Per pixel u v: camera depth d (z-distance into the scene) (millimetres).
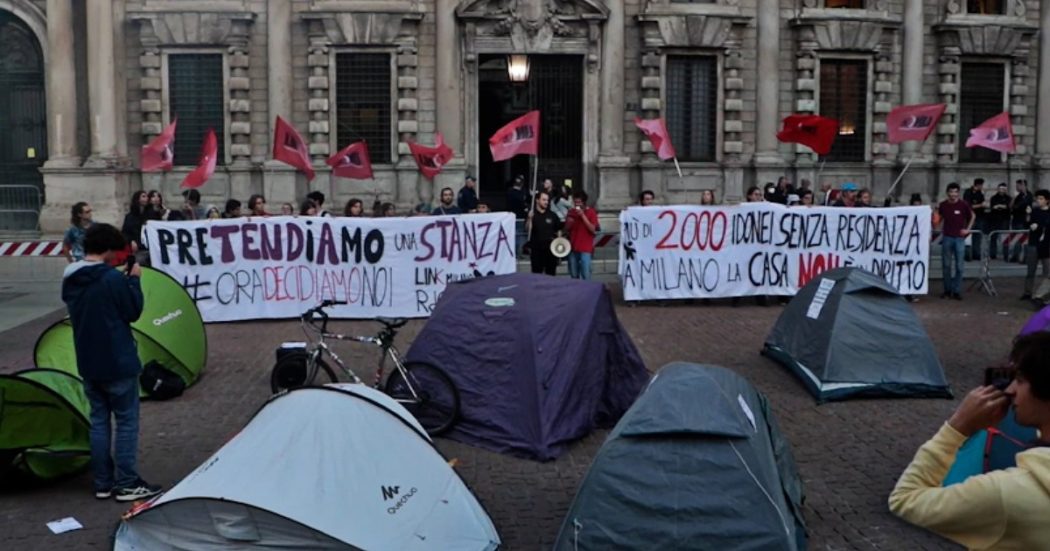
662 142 23797
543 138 29328
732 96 29609
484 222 19484
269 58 28375
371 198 28703
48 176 27641
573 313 11922
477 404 11789
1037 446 4129
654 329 18266
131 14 28016
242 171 28484
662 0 29000
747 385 9055
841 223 20969
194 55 28328
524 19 28500
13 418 10305
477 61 28625
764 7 29562
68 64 27703
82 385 10625
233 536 7891
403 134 28578
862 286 14008
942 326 18719
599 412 12188
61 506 9875
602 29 28859
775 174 29891
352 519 7949
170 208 28312
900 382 13430
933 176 30969
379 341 12391
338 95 28578
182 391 13859
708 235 20688
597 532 7840
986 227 28141
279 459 8109
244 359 16000
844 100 30438
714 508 7715
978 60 31000
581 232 20828
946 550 8773
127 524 8211
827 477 10594
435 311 12492
